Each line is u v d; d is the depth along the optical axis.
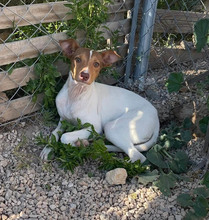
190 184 1.47
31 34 1.70
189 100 1.77
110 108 1.64
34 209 1.37
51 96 1.66
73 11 1.61
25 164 1.50
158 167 1.54
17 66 1.59
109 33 1.80
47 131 1.67
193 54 1.98
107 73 1.80
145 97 1.86
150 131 1.59
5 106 1.59
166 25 1.92
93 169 1.53
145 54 1.85
